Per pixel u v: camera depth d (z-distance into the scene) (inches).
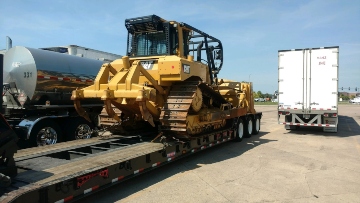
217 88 387.9
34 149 245.6
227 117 379.6
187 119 282.2
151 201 203.2
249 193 218.7
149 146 262.1
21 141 346.9
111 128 321.1
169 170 283.1
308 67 504.4
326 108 493.7
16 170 165.6
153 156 246.8
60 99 387.9
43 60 368.5
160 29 320.5
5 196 137.6
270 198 208.7
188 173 272.1
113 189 228.2
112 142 291.7
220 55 410.6
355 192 221.3
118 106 289.7
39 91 360.8
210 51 394.0
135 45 340.2
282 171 277.7
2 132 158.1
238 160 323.3
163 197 210.7
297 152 365.7
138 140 309.7
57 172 175.8
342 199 207.2
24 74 359.9
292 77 516.7
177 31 323.6
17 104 365.4
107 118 319.3
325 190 225.5
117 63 306.8
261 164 304.8
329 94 490.9
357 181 247.6
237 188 229.8
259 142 444.8
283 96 524.7
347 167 292.0
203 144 334.3
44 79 363.6
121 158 215.8
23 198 142.7
